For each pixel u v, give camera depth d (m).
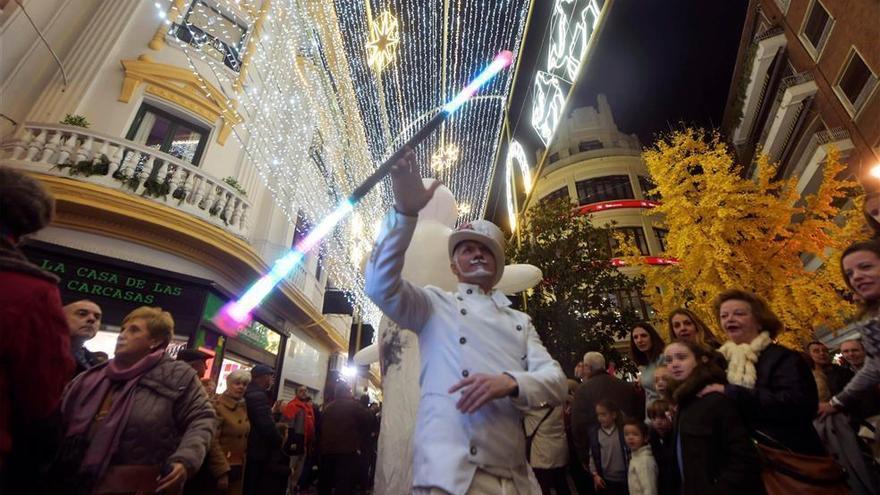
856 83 12.48
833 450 2.88
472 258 1.55
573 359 8.20
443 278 2.51
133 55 8.84
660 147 14.85
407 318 1.37
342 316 17.92
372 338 14.43
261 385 4.87
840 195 12.38
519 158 4.44
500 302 1.52
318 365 15.61
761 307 2.47
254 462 4.52
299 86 10.97
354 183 13.86
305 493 7.82
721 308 2.57
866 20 11.55
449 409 1.23
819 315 12.25
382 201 9.67
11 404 1.31
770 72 16.78
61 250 6.90
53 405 1.39
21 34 7.80
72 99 7.94
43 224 1.52
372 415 6.95
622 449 3.71
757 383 2.17
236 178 10.15
